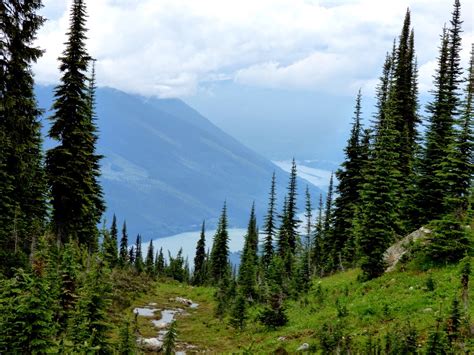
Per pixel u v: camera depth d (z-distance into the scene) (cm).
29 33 1653
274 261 4531
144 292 5991
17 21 1622
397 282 2934
